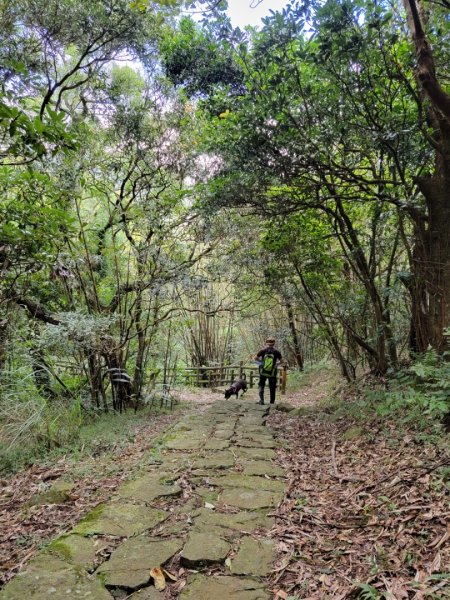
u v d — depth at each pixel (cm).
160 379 981
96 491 367
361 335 812
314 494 340
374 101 477
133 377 862
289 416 685
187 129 801
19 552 273
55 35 654
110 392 852
